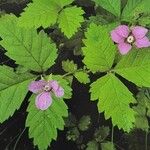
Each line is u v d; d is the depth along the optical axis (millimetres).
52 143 176
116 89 140
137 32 143
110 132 179
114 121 138
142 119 170
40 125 144
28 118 145
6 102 146
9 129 176
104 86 141
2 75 148
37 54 149
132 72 143
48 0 155
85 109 181
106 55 143
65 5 155
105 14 179
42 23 151
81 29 174
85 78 159
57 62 181
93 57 143
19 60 147
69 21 151
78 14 152
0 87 146
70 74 163
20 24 148
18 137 175
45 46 150
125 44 143
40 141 144
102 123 180
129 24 168
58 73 180
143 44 143
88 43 143
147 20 165
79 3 193
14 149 174
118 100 139
